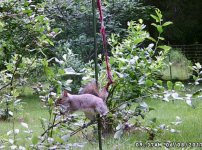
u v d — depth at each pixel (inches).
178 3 751.7
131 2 611.8
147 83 151.8
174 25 751.7
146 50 296.4
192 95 127.0
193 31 762.8
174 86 132.7
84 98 139.9
